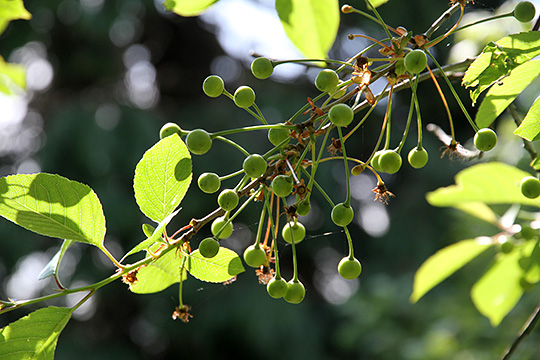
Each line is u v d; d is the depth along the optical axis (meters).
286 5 1.01
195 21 10.53
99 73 10.12
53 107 10.14
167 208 1.37
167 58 11.02
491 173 1.96
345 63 1.43
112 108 9.27
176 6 1.19
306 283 10.79
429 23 8.41
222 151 9.26
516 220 2.17
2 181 1.29
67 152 8.80
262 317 9.02
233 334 9.34
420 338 6.75
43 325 1.37
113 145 8.80
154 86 10.92
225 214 1.50
